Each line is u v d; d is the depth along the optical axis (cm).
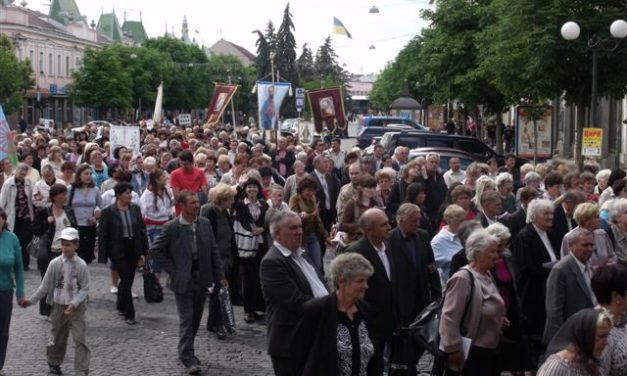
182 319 1022
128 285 1266
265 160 1748
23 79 6900
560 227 988
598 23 2305
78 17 10438
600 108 4206
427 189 1534
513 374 904
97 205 1432
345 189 1304
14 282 1020
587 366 532
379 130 4462
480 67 3058
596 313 531
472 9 3638
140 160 1827
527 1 2370
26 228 1652
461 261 858
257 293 1273
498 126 3897
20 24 8275
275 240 744
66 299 983
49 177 1661
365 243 844
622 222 959
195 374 1005
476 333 750
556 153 4669
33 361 1068
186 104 10381
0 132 1770
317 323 666
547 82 2402
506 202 1352
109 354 1094
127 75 7825
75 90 7756
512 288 804
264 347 1137
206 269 1030
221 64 11662
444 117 6944
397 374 829
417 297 893
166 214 1521
